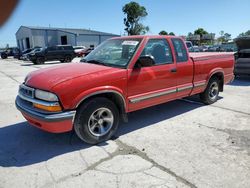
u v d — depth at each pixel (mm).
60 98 3393
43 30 50531
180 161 3365
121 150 3719
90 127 3801
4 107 6254
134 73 4160
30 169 3211
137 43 4391
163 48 4801
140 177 2984
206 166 3225
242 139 4082
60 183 2891
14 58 36656
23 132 4480
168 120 5062
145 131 4473
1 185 2859
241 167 3199
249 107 6000
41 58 23344
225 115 5375
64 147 3844
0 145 3951
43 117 3385
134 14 59188
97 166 3262
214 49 29188
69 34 49188
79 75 3637
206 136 4219
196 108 5930
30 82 3818
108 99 3924
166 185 2814
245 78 10664
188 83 5371
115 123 4074
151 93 4520
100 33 52781
